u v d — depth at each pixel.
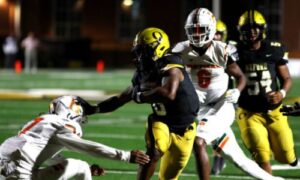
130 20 89.12
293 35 82.88
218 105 16.62
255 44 17.45
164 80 14.65
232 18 74.56
